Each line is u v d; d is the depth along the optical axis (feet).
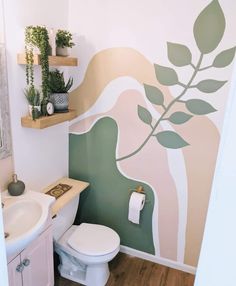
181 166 6.85
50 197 5.73
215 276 2.05
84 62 7.12
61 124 7.55
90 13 6.70
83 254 6.37
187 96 6.34
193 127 6.48
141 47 6.44
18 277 4.97
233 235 1.87
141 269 7.63
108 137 7.45
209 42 5.84
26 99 6.00
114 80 6.94
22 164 6.23
